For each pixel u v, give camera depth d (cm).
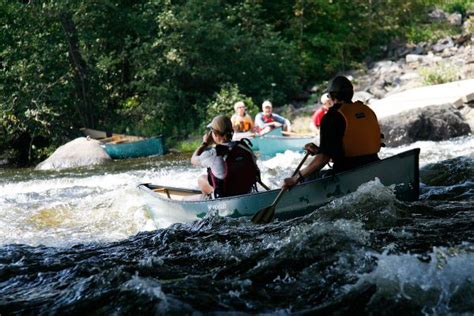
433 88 2852
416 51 3788
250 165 1133
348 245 825
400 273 718
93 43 3066
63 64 3044
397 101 2686
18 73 2902
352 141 1043
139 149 2653
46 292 785
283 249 841
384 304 665
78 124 3144
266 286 742
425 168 1485
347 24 3906
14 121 2962
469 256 746
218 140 1141
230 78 3238
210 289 734
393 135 2308
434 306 654
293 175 1064
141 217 1391
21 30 2958
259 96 3306
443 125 2314
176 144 2961
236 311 675
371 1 3975
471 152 1956
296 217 1070
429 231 894
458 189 1256
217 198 1109
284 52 3434
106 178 2080
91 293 741
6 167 2834
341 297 689
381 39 3959
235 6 3491
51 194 1794
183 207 1161
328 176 1037
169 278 800
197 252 909
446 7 4369
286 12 3844
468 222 939
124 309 694
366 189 1008
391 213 991
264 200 1076
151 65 3133
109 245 1041
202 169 2159
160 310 682
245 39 3316
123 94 3306
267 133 2323
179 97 3172
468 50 3616
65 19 3005
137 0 3288
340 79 1055
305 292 716
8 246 1082
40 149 3045
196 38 3178
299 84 3600
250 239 938
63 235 1293
